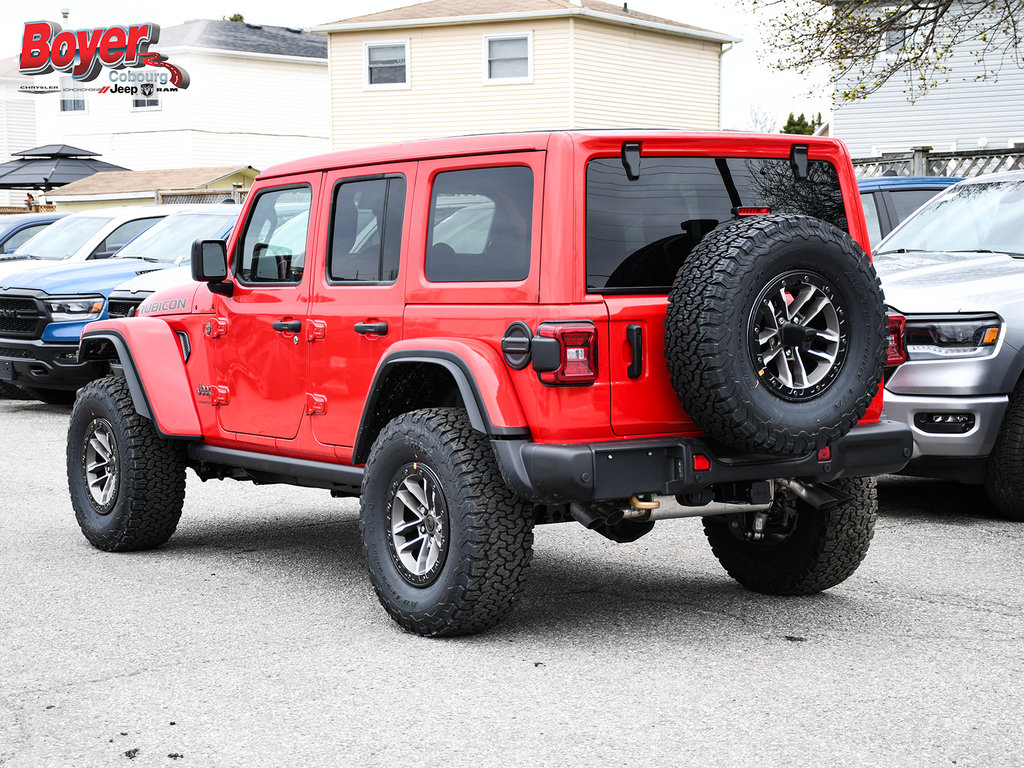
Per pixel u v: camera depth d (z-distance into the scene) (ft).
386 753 12.26
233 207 45.03
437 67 107.96
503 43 105.60
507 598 15.70
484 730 12.85
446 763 11.97
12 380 42.11
